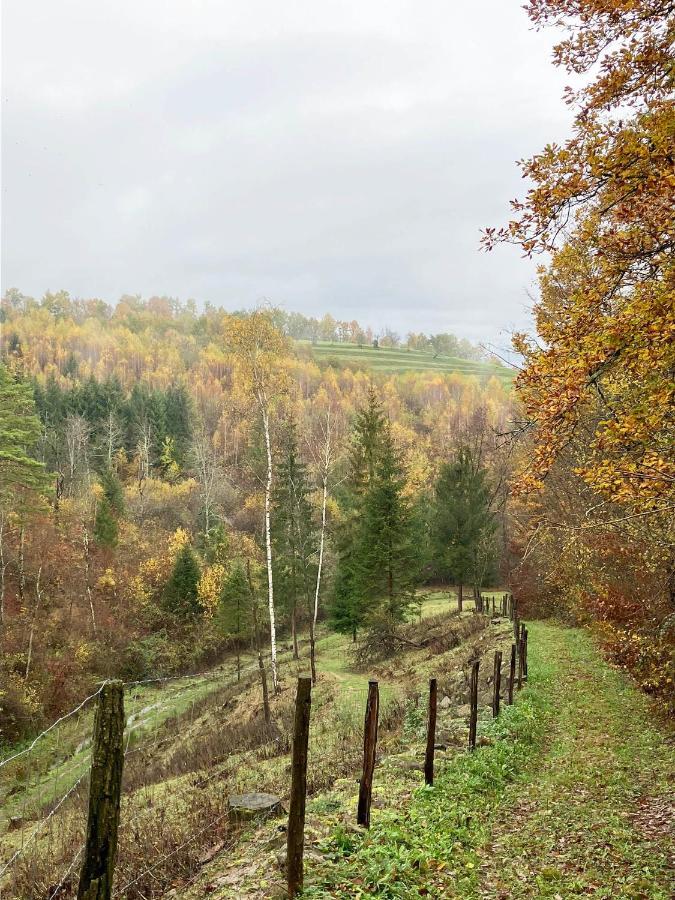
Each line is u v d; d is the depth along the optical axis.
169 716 32.38
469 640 30.81
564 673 20.14
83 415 93.62
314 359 162.12
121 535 64.69
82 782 17.14
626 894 6.25
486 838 7.83
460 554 44.94
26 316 164.75
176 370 142.88
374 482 44.97
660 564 13.41
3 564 42.69
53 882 7.56
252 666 44.75
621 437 7.82
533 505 22.44
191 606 53.72
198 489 83.81
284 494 41.75
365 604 37.94
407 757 11.13
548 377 7.80
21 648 39.03
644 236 7.38
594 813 8.68
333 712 23.19
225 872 6.55
